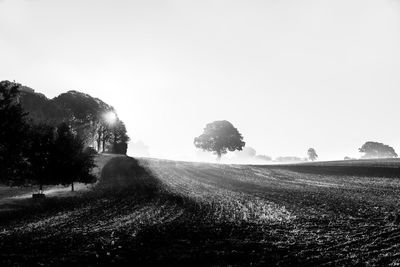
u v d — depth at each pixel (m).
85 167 35.81
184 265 11.38
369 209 20.88
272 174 53.75
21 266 11.43
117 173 54.75
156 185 40.81
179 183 43.00
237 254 12.45
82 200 29.33
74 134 35.19
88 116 89.88
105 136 104.06
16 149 23.92
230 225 17.75
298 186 36.84
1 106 23.67
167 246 13.75
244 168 66.31
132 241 14.65
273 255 12.23
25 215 22.17
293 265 11.11
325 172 51.50
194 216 20.83
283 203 25.12
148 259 12.07
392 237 14.09
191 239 14.86
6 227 18.33
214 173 56.94
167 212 22.59
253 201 26.72
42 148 32.56
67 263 11.73
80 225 18.58
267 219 19.22
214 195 31.31
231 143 110.94
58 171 33.06
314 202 24.88
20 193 35.47
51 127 33.69
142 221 19.52
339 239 14.18
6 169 23.81
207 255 12.41
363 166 52.75
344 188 32.62
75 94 93.81
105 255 12.61
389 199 24.44
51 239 15.21
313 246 13.26
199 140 113.38
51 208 25.03
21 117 24.67
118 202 28.00
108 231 16.84
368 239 13.98
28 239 15.27
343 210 21.02
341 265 10.93
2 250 13.42
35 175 31.94
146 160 79.88
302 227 16.81
